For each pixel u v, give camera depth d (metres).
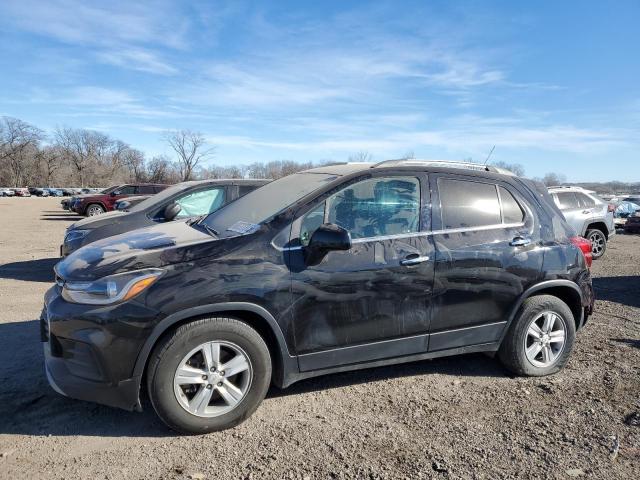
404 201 3.72
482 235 3.87
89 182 109.81
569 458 2.94
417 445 3.07
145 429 3.23
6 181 106.38
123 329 2.95
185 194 7.53
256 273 3.20
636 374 4.16
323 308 3.37
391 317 3.57
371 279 3.48
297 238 3.38
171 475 2.75
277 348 3.33
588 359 4.51
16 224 20.45
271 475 2.76
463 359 4.52
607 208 11.77
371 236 3.56
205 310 3.07
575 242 4.31
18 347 4.66
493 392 3.83
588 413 3.49
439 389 3.88
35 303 6.36
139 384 3.02
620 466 2.86
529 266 3.98
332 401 3.65
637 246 14.22
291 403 3.61
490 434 3.21
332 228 3.21
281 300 3.25
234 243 3.27
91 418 3.36
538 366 4.11
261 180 8.05
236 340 3.17
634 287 7.71
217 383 3.16
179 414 3.07
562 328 4.18
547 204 4.30
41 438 3.11
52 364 3.15
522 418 3.42
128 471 2.78
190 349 3.06
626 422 3.36
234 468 2.82
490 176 4.08
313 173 4.18
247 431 3.21
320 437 3.15
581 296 4.24
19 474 2.74
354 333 3.48
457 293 3.76
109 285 3.00
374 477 2.75
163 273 3.07
